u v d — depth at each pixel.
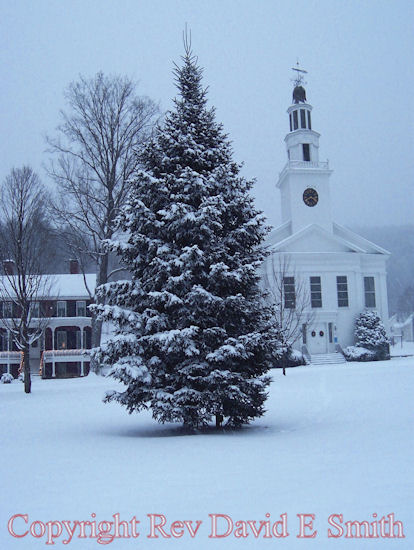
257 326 12.58
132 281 12.68
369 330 40.19
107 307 11.90
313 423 12.42
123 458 8.52
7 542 4.72
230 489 6.17
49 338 44.84
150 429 12.89
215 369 11.69
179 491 6.15
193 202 12.79
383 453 8.15
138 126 31.39
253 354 11.82
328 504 5.47
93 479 6.96
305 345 39.53
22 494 6.25
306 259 41.34
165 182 12.63
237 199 12.82
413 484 6.18
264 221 12.89
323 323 41.19
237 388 11.16
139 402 12.04
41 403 20.98
